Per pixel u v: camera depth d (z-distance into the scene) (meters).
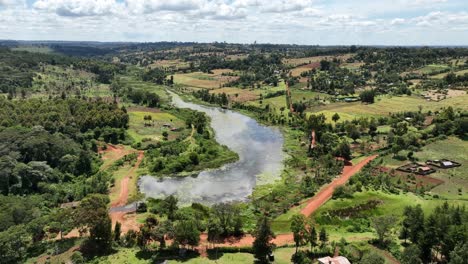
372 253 87.88
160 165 168.00
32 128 177.62
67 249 98.81
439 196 133.12
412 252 89.81
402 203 126.69
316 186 144.62
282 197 137.75
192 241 96.25
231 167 175.25
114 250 98.69
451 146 190.12
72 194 138.12
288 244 102.44
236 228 109.00
